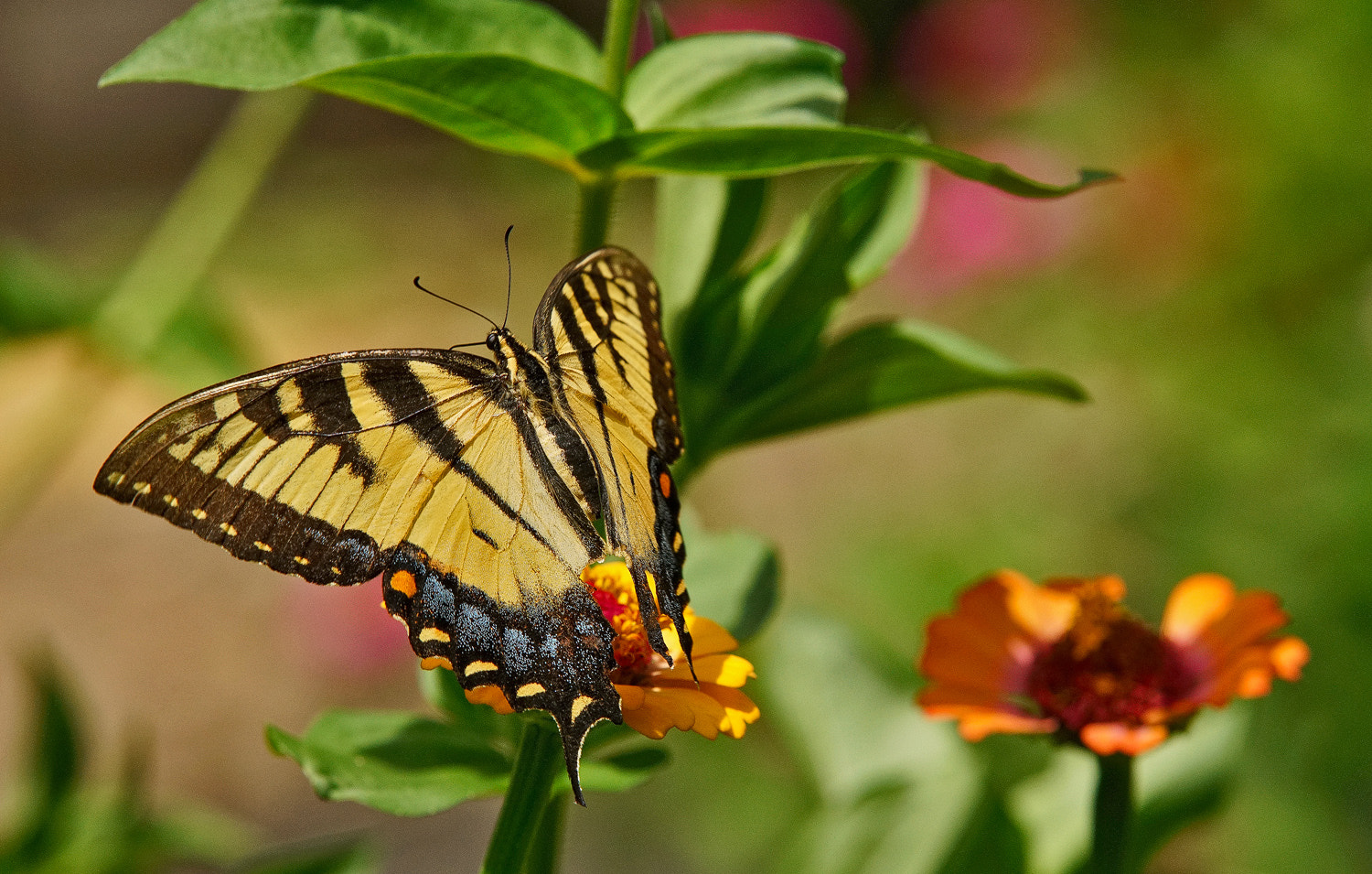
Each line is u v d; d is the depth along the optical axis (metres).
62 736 1.05
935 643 1.00
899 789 1.05
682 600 0.96
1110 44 1.92
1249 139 1.69
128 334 1.12
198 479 0.96
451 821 1.59
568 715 0.95
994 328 1.92
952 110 2.05
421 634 0.96
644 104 0.98
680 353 0.99
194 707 1.92
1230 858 1.20
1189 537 1.49
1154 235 1.73
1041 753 1.05
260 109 1.13
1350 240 1.62
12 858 1.05
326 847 1.03
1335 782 1.21
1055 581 1.00
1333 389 1.51
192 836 1.06
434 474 0.97
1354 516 1.34
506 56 0.95
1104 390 1.85
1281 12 1.70
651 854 1.39
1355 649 1.27
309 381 0.96
